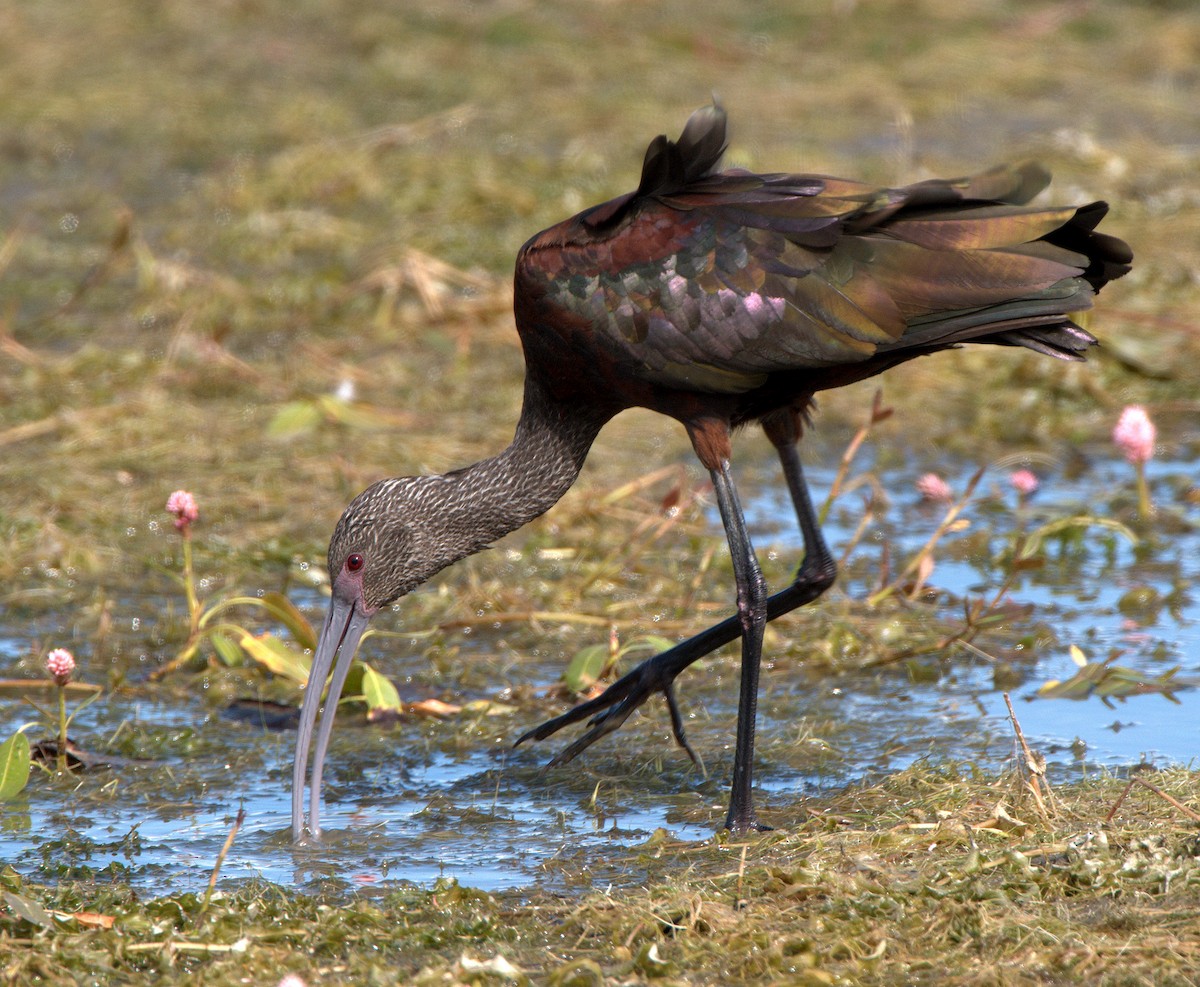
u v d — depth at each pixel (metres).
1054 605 11.74
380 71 24.36
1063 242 8.53
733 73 24.44
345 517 9.22
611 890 7.61
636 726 10.09
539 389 9.35
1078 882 7.11
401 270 17.62
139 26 26.11
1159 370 15.80
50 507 13.53
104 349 16.70
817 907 7.11
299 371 16.12
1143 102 23.19
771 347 8.52
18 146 22.11
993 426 15.10
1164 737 9.49
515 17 26.27
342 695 10.52
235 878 8.05
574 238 8.93
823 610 11.66
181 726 10.16
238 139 22.02
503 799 9.09
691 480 14.09
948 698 10.30
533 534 13.24
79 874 8.09
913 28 26.05
